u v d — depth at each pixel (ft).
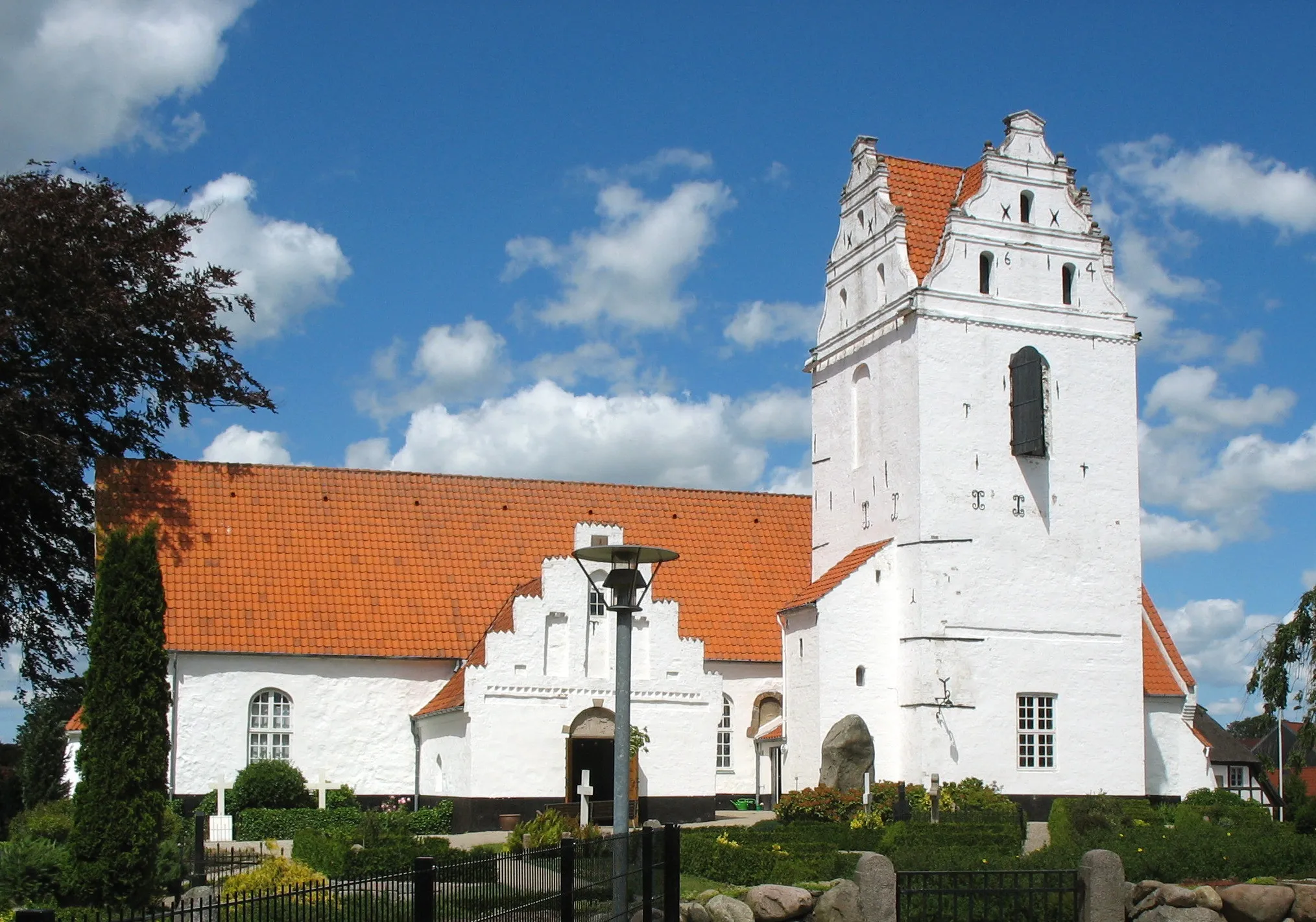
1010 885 78.18
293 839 126.52
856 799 128.47
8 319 132.67
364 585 152.25
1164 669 161.48
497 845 103.09
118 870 78.59
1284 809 132.46
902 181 157.99
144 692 81.51
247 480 158.10
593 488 175.01
